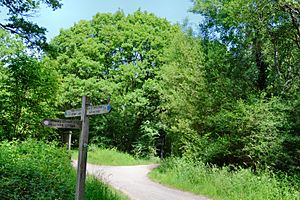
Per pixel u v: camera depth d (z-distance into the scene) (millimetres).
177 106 21109
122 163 29406
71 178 10562
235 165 18094
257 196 11859
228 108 18250
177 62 23000
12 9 14086
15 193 7910
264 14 16812
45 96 16625
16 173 9398
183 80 21953
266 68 19344
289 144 16688
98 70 35312
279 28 17844
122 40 35656
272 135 16453
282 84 18562
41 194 8164
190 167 17094
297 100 16656
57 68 34594
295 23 16750
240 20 17250
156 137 36906
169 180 16562
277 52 18781
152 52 34844
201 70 20203
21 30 14172
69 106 34469
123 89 35344
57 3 14539
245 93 18969
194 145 19406
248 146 16844
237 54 19672
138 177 18922
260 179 13625
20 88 15875
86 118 6109
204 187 14289
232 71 19547
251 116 16453
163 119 26078
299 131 16703
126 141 39562
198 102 19766
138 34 35625
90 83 33531
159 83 31266
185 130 20109
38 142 14625
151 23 37125
